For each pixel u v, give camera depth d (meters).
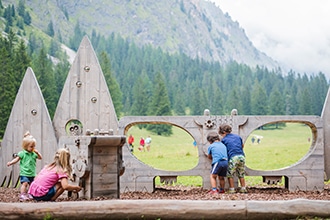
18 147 11.48
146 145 43.44
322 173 10.10
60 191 7.68
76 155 8.13
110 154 7.95
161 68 196.12
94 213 5.95
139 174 10.13
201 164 10.13
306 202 6.02
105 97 11.72
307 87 157.25
